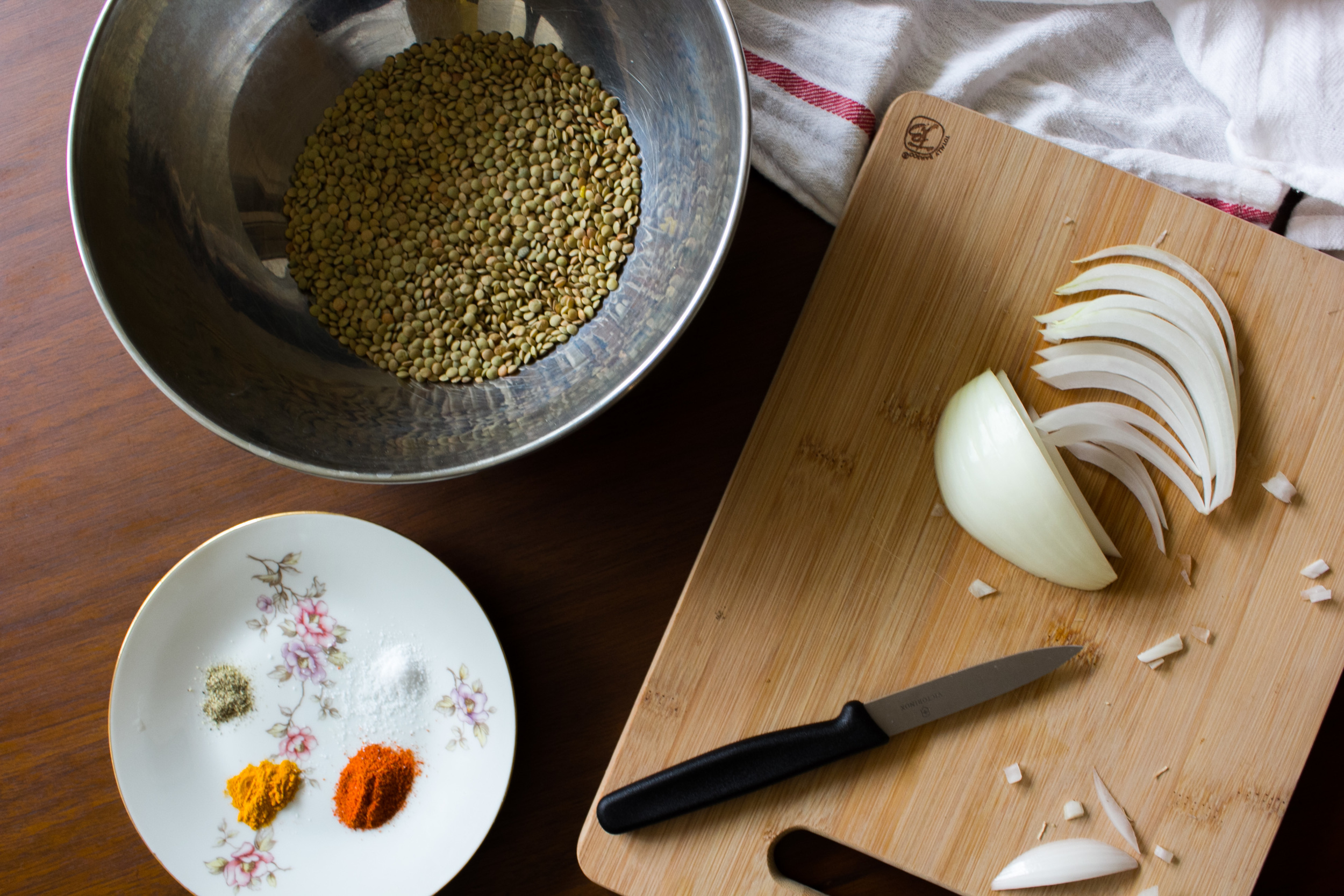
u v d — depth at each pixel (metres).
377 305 0.49
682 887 0.46
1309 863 0.49
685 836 0.46
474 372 0.48
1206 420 0.46
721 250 0.41
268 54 0.47
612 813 0.46
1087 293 0.47
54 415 0.50
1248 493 0.46
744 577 0.47
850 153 0.49
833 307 0.47
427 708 0.49
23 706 0.50
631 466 0.50
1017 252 0.47
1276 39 0.48
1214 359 0.46
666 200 0.48
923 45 0.50
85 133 0.43
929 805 0.46
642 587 0.50
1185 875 0.46
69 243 0.50
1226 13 0.48
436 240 0.49
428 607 0.49
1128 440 0.46
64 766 0.50
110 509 0.50
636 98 0.49
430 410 0.48
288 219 0.49
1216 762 0.46
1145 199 0.46
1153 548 0.46
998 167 0.47
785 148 0.50
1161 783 0.46
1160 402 0.46
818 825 0.46
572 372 0.47
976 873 0.46
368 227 0.49
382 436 0.46
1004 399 0.45
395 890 0.49
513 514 0.50
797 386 0.47
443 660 0.49
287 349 0.47
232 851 0.49
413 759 0.49
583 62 0.49
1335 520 0.46
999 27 0.50
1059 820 0.46
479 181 0.49
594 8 0.47
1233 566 0.46
